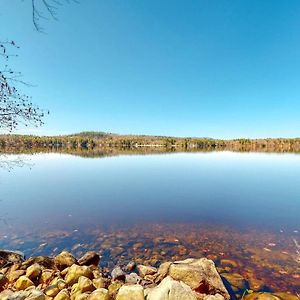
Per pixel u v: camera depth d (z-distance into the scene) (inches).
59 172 1304.1
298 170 1355.8
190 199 655.1
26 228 424.5
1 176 1136.2
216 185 883.4
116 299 188.4
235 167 1549.0
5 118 223.1
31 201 626.8
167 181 987.3
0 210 537.3
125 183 938.7
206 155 3100.4
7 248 342.6
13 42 179.2
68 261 266.4
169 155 3110.2
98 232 410.3
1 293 207.2
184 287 187.5
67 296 205.9
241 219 477.4
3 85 201.6
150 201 633.6
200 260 259.8
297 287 245.4
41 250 338.6
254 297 217.8
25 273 241.4
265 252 329.7
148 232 412.5
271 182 943.0
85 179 1047.6
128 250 341.4
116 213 522.9
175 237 389.4
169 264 265.1
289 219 473.7
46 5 133.4
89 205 589.3
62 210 542.6
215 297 209.6
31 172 1299.2
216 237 387.5
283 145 7209.6
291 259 307.6
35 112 237.0
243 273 273.9
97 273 259.3
